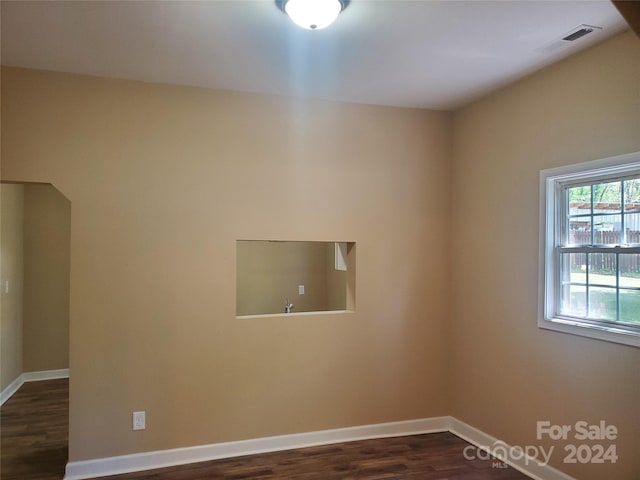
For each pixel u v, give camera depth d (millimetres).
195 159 3398
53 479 3094
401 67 3049
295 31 2518
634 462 2504
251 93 3535
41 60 2934
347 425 3746
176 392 3332
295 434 3602
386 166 3891
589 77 2783
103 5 2238
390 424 3859
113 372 3207
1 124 3025
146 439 3264
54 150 3119
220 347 3432
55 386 5293
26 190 5578
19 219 5391
